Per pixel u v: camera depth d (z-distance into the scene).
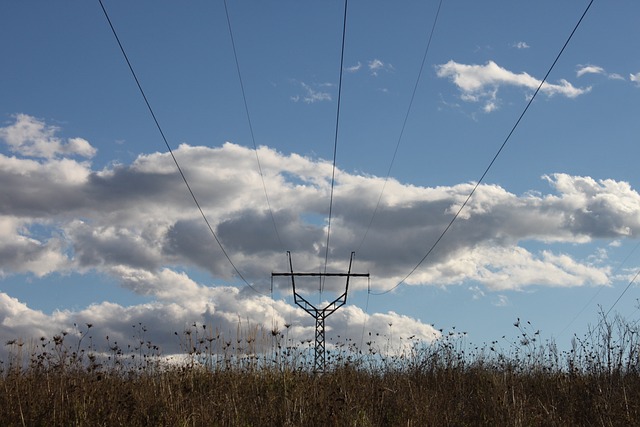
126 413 15.45
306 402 15.63
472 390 17.97
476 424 15.22
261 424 14.98
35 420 14.72
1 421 14.48
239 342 19.73
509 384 17.09
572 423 14.95
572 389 16.98
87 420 14.66
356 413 15.31
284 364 19.31
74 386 16.38
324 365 19.62
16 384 15.76
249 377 18.66
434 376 19.98
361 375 19.53
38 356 17.31
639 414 14.74
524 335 19.83
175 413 15.03
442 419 15.44
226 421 15.16
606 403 15.27
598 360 17.58
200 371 19.22
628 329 17.56
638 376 17.05
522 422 14.60
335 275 35.41
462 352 21.34
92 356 17.44
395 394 17.06
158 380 17.86
